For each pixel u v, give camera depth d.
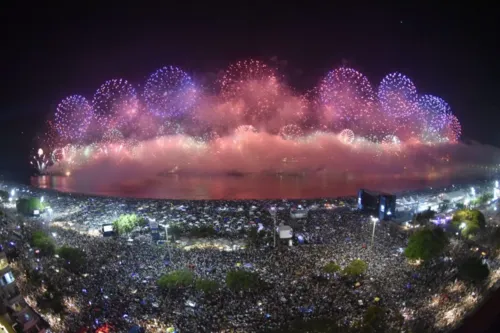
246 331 44.59
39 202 91.56
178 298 51.66
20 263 53.97
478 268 48.44
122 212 93.44
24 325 41.62
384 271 57.88
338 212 90.56
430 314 44.41
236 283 52.69
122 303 50.09
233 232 78.75
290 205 97.88
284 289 53.78
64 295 51.22
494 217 76.94
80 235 76.81
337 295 51.78
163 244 72.25
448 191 107.06
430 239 58.81
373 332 43.19
